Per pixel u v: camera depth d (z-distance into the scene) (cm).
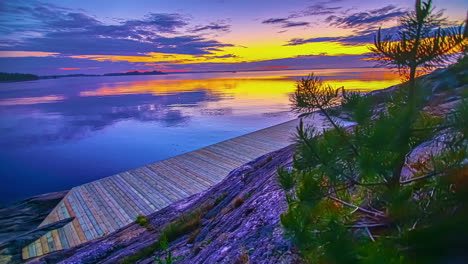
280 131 1535
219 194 677
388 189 128
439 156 124
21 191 1764
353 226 138
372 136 104
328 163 124
